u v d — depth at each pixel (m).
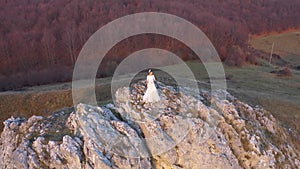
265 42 90.69
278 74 60.03
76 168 19.97
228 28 67.81
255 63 69.12
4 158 22.14
